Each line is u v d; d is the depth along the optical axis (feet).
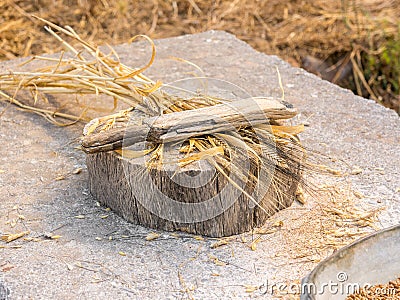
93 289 6.46
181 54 11.91
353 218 7.40
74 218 7.52
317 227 7.27
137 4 16.62
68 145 9.01
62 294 6.40
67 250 7.00
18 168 8.50
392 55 15.20
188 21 16.34
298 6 16.96
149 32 15.90
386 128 9.28
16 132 9.34
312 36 15.98
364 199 7.74
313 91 10.42
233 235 7.16
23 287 6.50
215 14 16.57
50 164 8.57
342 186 7.97
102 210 7.64
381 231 6.47
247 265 6.74
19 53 15.06
